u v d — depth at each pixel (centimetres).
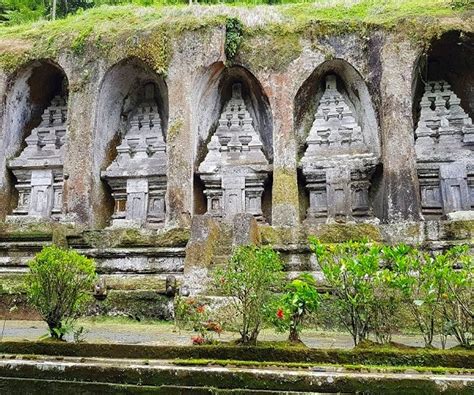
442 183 1655
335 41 1686
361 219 1647
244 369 400
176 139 1634
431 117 1725
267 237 1291
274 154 1638
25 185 1889
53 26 1847
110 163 1850
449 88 1759
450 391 361
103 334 844
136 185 1809
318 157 1725
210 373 391
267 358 466
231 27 1706
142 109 1922
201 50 1681
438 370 402
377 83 1625
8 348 490
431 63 1753
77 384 399
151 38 1700
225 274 586
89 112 1730
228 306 817
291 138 1641
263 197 1766
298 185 1744
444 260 585
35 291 625
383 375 377
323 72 1778
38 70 1883
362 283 564
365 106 1717
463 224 1205
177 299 997
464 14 1566
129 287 1095
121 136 1903
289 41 1706
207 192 1766
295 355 464
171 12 1767
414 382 366
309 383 376
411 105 1562
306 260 1197
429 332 568
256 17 1744
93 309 1060
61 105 1978
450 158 1661
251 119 1831
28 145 1920
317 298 571
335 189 1684
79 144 1714
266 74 1698
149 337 790
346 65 1705
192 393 382
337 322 848
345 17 1692
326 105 1788
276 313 557
